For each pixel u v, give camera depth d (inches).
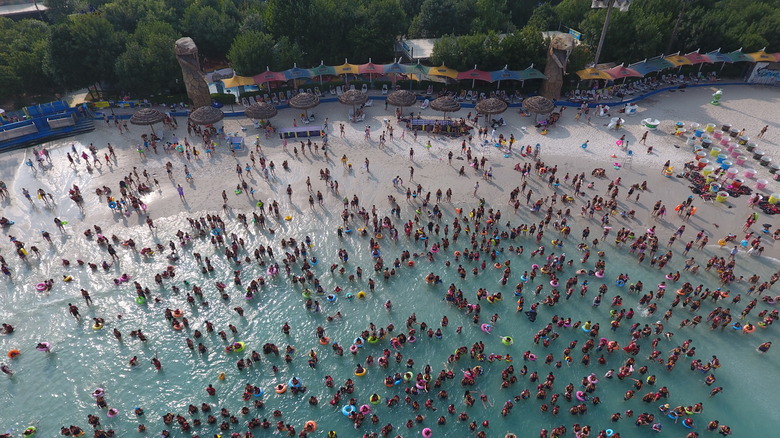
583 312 1328.7
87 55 2342.5
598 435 1025.5
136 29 2596.0
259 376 1174.3
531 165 1940.2
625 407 1098.7
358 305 1354.6
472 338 1262.3
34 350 1241.4
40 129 2160.4
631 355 1201.4
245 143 2113.7
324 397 1125.7
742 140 2043.6
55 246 1540.4
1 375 1185.4
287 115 2380.7
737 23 2721.5
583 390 1127.0
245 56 2409.0
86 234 1577.3
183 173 1891.0
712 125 2112.5
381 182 1852.9
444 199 1759.4
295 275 1441.9
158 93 2488.9
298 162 1971.0
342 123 2282.2
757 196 1674.5
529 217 1668.3
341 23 2738.7
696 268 1432.1
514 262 1492.4
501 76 2407.7
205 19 2834.6
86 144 2105.1
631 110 2317.9
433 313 1332.4
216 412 1095.6
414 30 3174.2
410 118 2285.9
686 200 1732.3
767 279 1416.1
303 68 2623.0
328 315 1325.0
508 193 1787.6
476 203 1742.1
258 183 1838.1
